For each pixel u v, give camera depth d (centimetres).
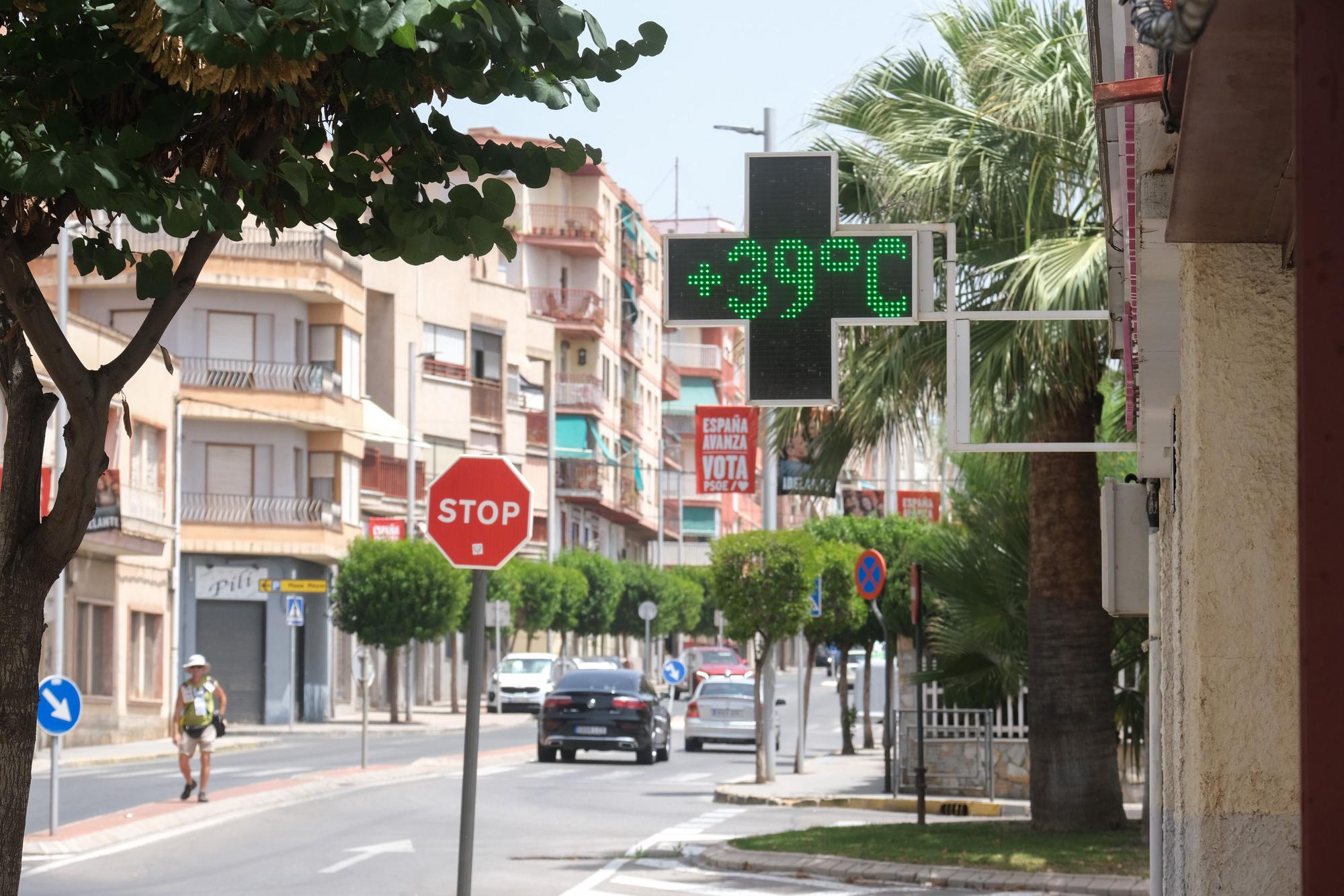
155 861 1794
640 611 6869
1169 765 887
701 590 10350
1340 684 299
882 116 1847
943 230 1279
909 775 2714
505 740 4772
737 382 13075
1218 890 564
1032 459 1859
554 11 515
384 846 1955
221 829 2138
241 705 5609
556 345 9094
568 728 3700
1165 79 519
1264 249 567
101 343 4431
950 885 1573
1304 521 300
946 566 2117
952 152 1731
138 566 4856
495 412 7756
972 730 2634
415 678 7225
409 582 5641
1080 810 1836
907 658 2794
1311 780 299
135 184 483
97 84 483
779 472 2611
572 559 8231
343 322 5931
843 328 1847
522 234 9019
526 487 964
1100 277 1616
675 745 4797
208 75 474
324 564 6003
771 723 3105
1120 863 1606
